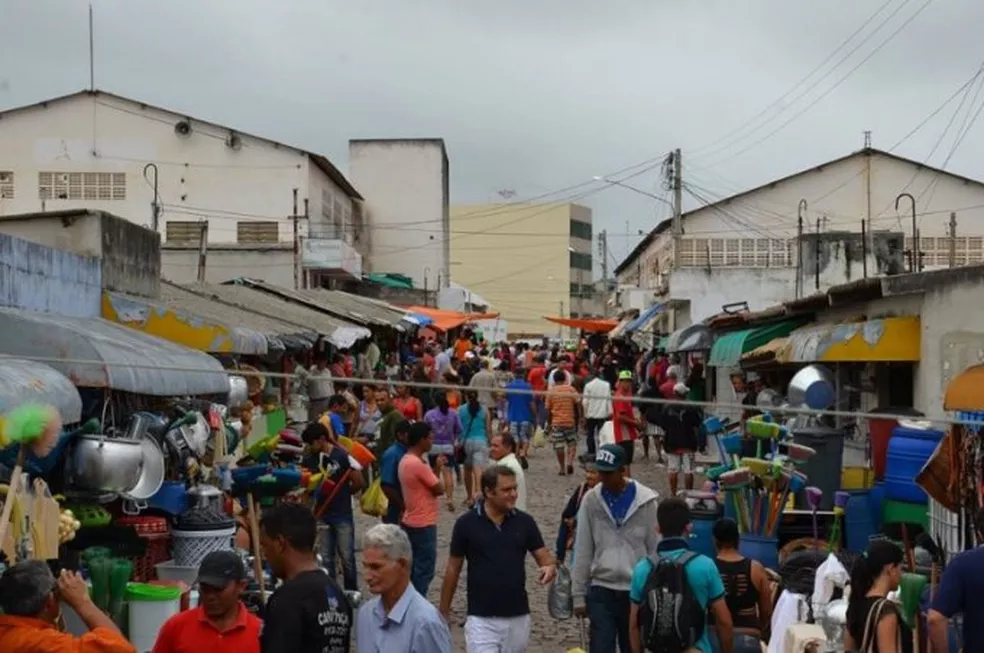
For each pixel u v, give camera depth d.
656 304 39.69
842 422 16.47
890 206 45.66
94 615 5.37
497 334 67.44
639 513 8.00
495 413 26.31
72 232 13.93
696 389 25.27
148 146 42.28
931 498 9.37
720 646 6.90
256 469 8.38
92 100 42.16
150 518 8.42
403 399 17.81
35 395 7.04
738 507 10.02
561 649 10.01
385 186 55.97
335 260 38.16
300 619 5.20
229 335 14.20
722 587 6.70
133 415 9.06
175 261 33.41
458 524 7.76
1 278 10.82
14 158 42.00
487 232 87.12
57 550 6.84
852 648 6.25
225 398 12.70
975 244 44.12
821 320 19.39
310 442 10.63
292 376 8.07
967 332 13.58
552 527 15.62
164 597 7.15
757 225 46.41
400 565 5.38
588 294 95.12
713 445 21.80
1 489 6.60
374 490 11.12
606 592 7.96
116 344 9.80
